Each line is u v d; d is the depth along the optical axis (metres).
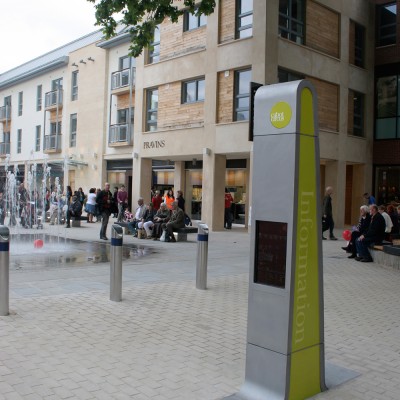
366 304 7.64
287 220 3.88
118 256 7.11
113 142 28.67
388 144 24.50
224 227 21.72
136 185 24.70
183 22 22.25
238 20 19.98
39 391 3.99
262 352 3.99
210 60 20.73
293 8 20.33
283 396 3.85
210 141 20.66
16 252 12.49
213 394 4.09
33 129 38.75
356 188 24.88
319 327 4.17
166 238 15.71
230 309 6.94
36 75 37.78
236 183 23.19
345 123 23.02
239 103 19.97
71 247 13.66
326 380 4.47
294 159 3.87
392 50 24.34
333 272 10.60
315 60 21.02
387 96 24.56
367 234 12.18
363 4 24.06
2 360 4.63
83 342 5.27
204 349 5.21
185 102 22.44
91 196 23.17
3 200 23.84
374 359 5.14
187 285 8.54
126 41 28.53
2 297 6.12
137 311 6.64
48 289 7.76
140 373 4.48
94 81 31.17
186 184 25.89
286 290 3.86
